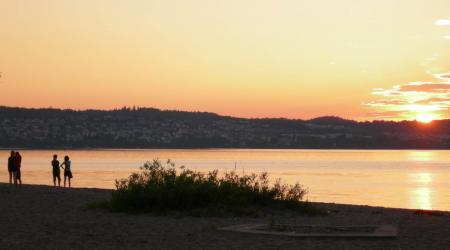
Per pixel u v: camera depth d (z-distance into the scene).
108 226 16.89
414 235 15.34
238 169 116.56
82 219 18.44
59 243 13.80
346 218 19.73
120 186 21.91
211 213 19.75
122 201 20.84
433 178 89.31
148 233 15.58
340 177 88.88
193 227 16.78
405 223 18.25
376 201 48.69
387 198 52.06
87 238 14.63
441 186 70.44
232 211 20.12
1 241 13.90
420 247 13.45
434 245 13.73
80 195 26.42
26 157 199.75
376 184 73.06
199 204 20.95
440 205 45.47
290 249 13.05
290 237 14.71
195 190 21.00
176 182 21.50
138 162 149.75
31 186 31.94
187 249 13.13
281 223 17.47
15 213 19.67
